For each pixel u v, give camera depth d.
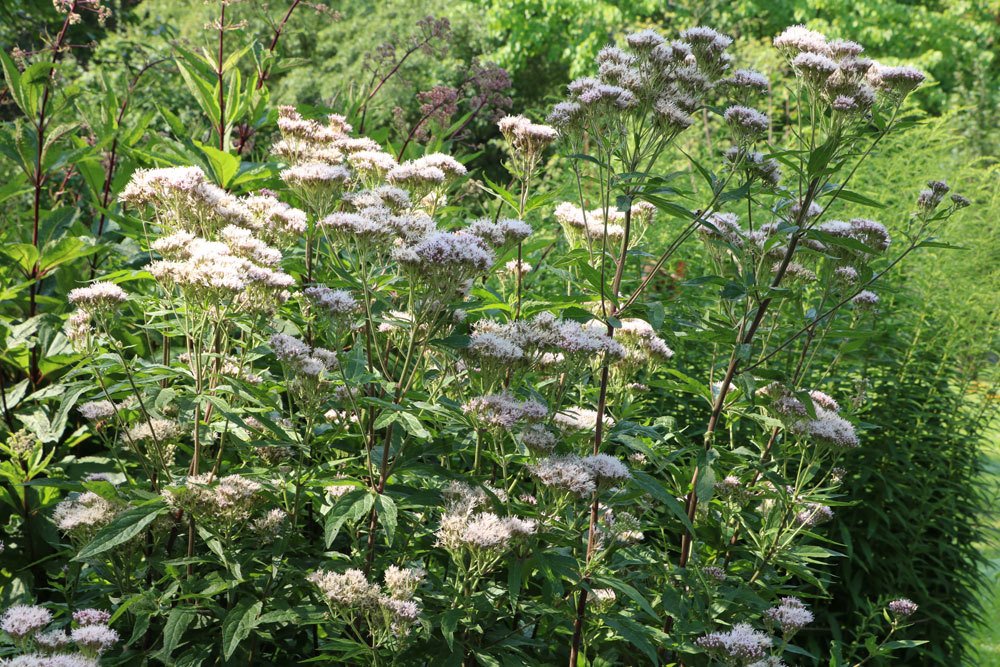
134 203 3.69
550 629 3.81
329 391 3.47
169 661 3.13
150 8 16.19
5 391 4.60
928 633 6.05
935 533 6.30
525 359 3.54
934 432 6.30
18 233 5.52
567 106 3.82
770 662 3.65
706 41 3.93
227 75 5.64
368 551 3.46
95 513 3.41
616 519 3.90
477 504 3.35
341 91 7.58
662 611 4.08
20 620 2.86
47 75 4.57
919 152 8.14
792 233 3.90
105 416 3.86
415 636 3.23
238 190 5.12
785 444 4.44
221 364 3.61
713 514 4.34
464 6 20.44
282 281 3.44
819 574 5.74
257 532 3.41
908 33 21.05
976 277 7.20
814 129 3.85
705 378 6.10
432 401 3.52
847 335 4.45
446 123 6.83
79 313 3.46
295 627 3.68
